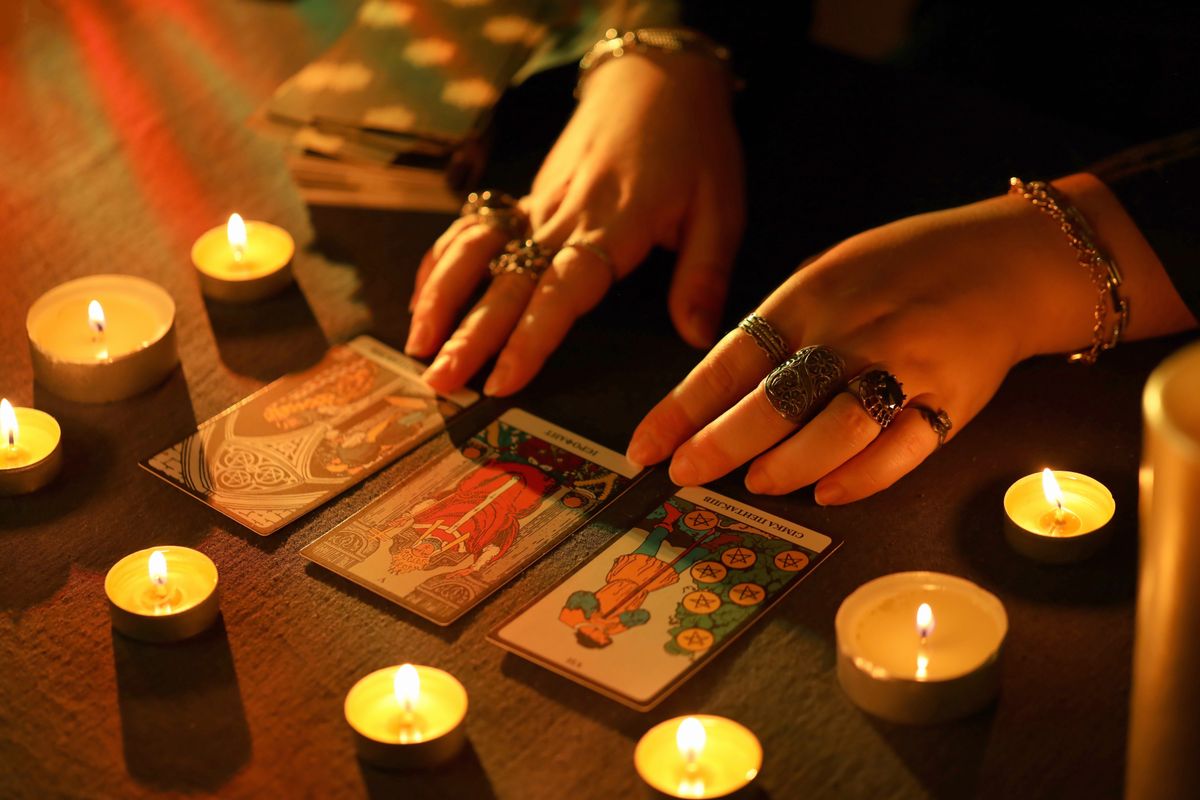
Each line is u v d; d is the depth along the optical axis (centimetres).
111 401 86
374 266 94
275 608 76
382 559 77
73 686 73
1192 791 60
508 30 104
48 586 77
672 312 89
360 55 103
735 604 74
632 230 90
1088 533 75
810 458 78
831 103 102
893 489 79
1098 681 71
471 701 71
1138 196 84
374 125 97
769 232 94
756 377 81
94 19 116
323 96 100
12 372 88
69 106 107
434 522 79
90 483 82
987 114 101
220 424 85
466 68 101
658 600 75
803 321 81
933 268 82
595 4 105
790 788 68
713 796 66
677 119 95
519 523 79
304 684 73
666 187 92
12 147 104
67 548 79
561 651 73
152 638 74
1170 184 84
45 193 100
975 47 114
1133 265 83
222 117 105
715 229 92
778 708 71
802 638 73
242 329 90
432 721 71
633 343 88
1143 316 84
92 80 109
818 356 79
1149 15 106
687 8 100
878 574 76
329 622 75
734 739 69
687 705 71
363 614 75
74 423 85
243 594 76
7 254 95
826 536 77
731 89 100
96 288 90
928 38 117
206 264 93
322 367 88
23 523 80
